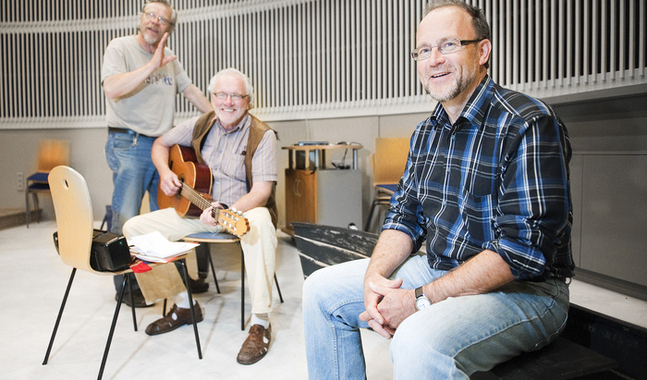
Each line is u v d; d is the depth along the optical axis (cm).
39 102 577
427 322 103
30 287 293
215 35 524
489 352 101
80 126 568
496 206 118
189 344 206
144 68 259
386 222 146
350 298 131
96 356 194
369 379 170
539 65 359
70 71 568
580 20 335
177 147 258
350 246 202
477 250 122
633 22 303
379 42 443
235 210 200
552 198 105
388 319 117
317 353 135
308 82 485
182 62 536
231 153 249
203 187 244
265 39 504
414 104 429
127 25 551
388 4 434
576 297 249
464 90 124
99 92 564
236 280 311
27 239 455
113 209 280
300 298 269
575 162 270
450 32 121
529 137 109
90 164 573
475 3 389
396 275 139
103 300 267
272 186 242
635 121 234
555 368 100
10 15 570
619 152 243
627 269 244
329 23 470
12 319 236
